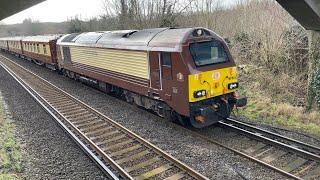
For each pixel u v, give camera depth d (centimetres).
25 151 1093
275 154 988
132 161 984
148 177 879
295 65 1736
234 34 2266
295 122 1259
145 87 1343
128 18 3092
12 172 932
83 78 2073
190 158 986
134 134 1148
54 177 911
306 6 1170
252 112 1398
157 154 1016
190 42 1120
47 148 1114
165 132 1206
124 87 1521
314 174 866
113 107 1573
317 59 1351
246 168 912
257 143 1071
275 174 869
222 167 922
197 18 2614
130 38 1450
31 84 2256
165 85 1209
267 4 1967
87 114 1480
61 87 2125
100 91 1944
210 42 1165
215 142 1077
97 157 1000
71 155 1048
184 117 1252
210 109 1119
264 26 1873
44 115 1502
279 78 1695
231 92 1217
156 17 2820
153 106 1362
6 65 3534
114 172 921
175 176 876
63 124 1296
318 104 1327
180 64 1112
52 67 2802
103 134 1213
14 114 1545
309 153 941
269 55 1838
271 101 1515
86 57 1905
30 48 3428
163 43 1195
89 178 896
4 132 1265
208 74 1130
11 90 2119
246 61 2066
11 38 4697
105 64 1672
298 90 1603
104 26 3659
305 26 1345
